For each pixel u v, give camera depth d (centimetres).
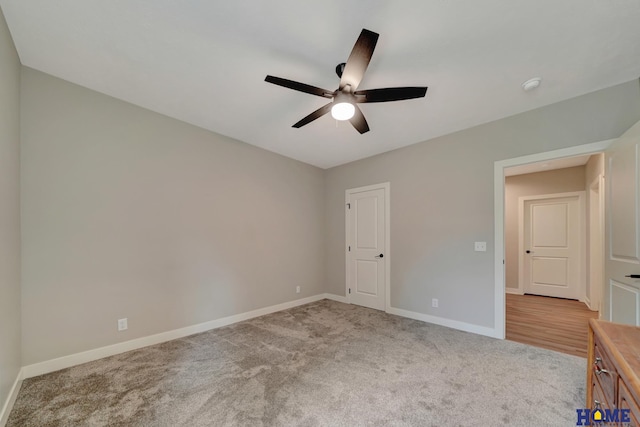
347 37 182
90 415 173
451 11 158
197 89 252
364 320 360
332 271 484
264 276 395
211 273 336
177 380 213
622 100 231
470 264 317
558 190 490
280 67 217
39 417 171
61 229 237
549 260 503
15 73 204
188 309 313
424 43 183
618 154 215
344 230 467
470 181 319
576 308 421
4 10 169
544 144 269
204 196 333
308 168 472
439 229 345
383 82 228
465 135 325
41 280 226
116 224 267
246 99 268
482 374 219
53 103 236
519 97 254
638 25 165
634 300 193
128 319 270
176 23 175
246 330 324
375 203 422
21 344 214
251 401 186
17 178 210
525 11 157
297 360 245
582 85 234
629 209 200
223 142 353
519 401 184
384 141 367
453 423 164
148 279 285
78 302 244
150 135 291
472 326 313
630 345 113
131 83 245
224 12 164
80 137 249
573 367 230
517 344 278
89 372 226
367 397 189
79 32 186
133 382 210
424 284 356
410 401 185
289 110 289
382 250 410
